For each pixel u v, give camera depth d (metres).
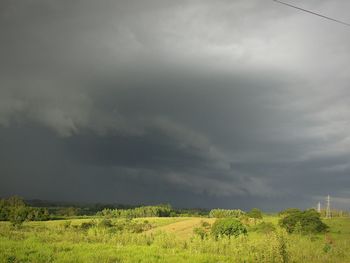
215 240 62.97
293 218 83.69
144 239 63.16
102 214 193.75
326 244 56.28
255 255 42.38
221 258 43.34
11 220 122.44
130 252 45.88
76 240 61.81
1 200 151.00
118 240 62.50
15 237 62.28
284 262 40.22
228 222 74.81
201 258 42.16
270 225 86.00
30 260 36.97
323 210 130.00
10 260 35.81
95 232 76.62
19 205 152.50
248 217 108.69
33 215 149.00
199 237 64.19
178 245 56.94
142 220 144.75
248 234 76.75
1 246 46.38
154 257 42.56
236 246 53.09
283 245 41.34
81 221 143.88
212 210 167.00
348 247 55.94
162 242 59.19
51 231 81.06
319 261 44.75
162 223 129.00
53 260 37.84
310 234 76.19
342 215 129.75
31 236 64.94
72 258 38.31
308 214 83.94
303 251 48.12
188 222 121.88
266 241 43.88
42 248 45.84
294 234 75.50
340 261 45.88
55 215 199.75
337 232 82.69
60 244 52.38
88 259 38.31
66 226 104.62
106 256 40.81
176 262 39.00
